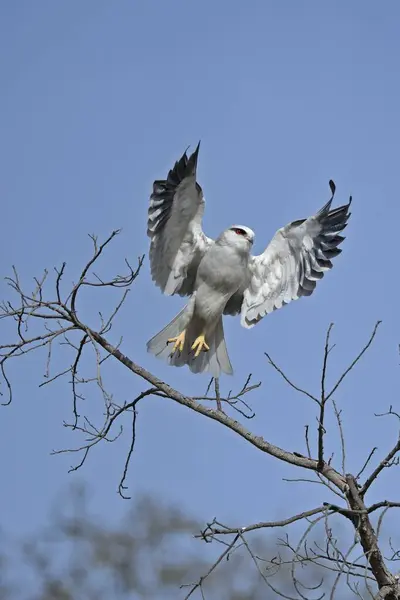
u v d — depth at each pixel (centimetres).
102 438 1020
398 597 882
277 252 1375
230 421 1041
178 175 1251
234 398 1061
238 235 1325
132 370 1052
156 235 1300
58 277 995
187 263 1340
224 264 1325
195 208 1297
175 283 1339
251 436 1032
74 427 1023
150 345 1332
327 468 974
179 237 1323
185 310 1341
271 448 1017
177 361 1333
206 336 1353
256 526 899
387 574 895
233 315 1419
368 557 892
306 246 1361
